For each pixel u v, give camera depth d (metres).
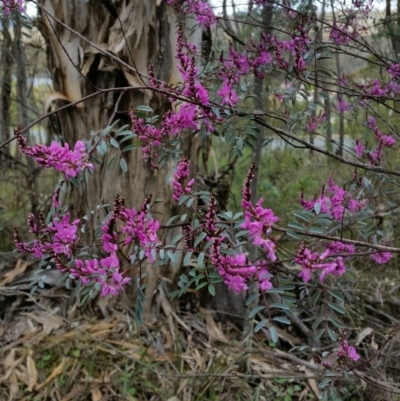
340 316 2.58
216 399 2.08
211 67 1.66
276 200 4.27
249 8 2.05
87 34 2.36
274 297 2.36
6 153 3.45
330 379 1.47
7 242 3.27
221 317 2.67
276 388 2.17
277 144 5.27
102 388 2.12
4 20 1.55
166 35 2.35
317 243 1.33
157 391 2.08
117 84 2.40
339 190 1.61
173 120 1.35
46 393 2.09
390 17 2.05
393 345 2.11
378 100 1.66
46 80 4.16
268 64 1.84
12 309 2.58
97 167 2.49
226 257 1.04
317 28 1.66
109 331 2.43
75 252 1.25
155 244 1.10
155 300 2.57
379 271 2.81
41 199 3.64
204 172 3.29
